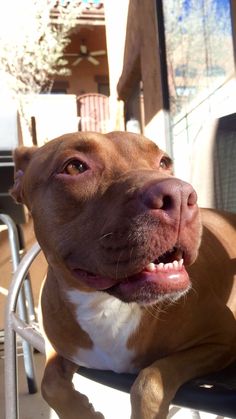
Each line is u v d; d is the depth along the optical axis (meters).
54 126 2.26
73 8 2.83
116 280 0.35
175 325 0.42
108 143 0.42
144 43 1.70
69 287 0.42
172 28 1.46
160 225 0.32
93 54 3.63
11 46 2.59
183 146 1.40
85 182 0.40
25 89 2.54
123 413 0.72
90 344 0.44
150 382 0.36
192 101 1.34
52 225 0.41
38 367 0.93
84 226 0.38
